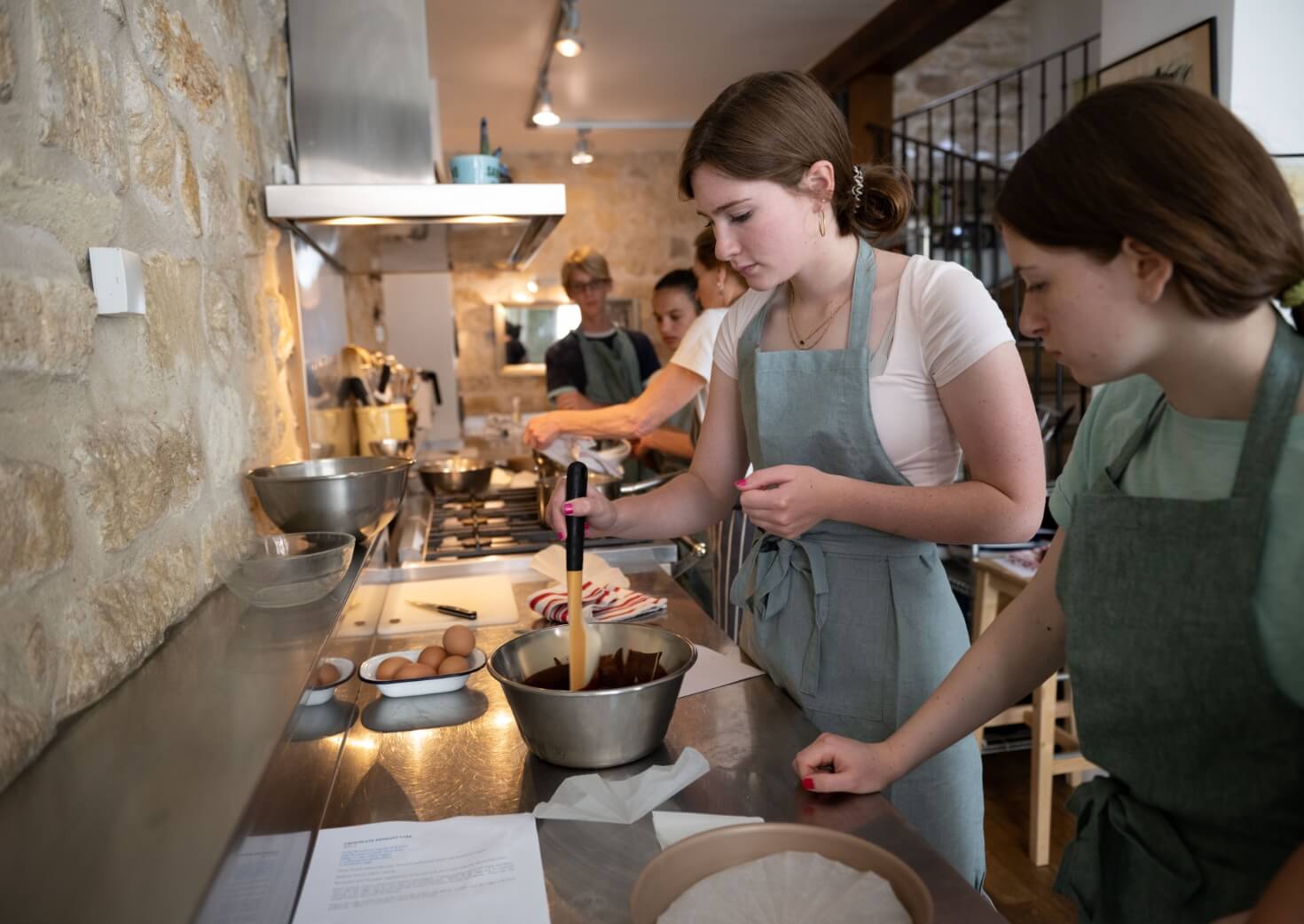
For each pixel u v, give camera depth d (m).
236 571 1.18
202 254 1.40
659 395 2.57
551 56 4.88
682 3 4.46
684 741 1.19
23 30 0.84
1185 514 0.78
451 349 6.15
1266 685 0.76
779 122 1.22
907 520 1.26
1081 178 0.71
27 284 0.81
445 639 1.49
